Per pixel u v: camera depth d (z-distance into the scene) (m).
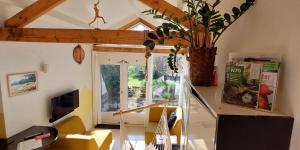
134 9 4.76
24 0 2.56
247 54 0.83
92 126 5.46
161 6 2.39
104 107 5.75
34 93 3.06
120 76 5.60
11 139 2.56
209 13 1.09
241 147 0.69
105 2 3.39
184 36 1.31
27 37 2.54
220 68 1.49
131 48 5.37
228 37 1.33
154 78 5.68
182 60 4.75
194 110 1.13
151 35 1.32
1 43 2.47
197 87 1.24
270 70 0.71
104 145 3.70
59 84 3.76
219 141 0.69
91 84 5.38
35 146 2.40
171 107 4.77
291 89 0.67
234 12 1.04
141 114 5.67
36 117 3.12
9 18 2.54
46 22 3.26
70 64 4.16
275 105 0.75
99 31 2.58
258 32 0.91
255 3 0.95
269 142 0.68
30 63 2.96
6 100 2.57
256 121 0.68
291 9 0.67
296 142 0.64
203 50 1.25
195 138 1.07
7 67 2.57
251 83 0.76
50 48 3.44
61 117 3.67
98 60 5.48
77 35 2.58
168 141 2.37
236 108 0.76
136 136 4.89
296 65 0.64
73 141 3.04
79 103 4.60
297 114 0.64
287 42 0.70
